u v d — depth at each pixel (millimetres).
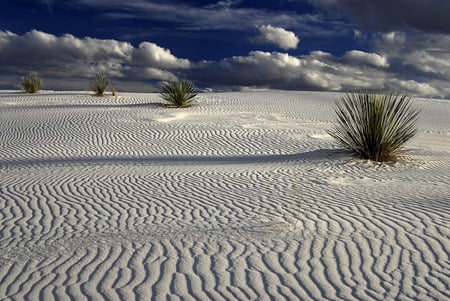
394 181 8633
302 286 4051
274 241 5215
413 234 5395
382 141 10781
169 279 4207
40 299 3816
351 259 4660
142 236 5445
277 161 11109
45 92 32531
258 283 4121
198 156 12094
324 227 5723
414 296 3830
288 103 25906
